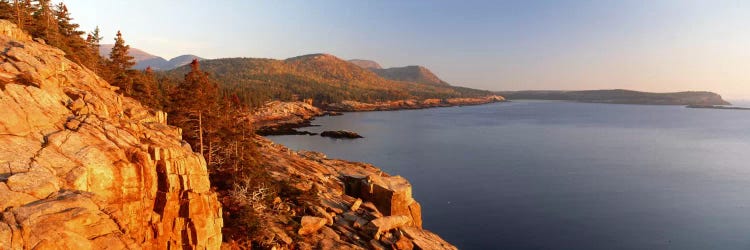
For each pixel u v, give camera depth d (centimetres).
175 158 2497
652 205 6950
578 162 10775
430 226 5872
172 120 4331
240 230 3275
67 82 2781
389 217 4409
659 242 5384
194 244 2514
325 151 12075
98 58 5775
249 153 4809
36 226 1448
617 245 5269
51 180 1695
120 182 2116
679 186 8281
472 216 6306
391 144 13688
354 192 5784
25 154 1794
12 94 2052
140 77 5400
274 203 4094
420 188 7888
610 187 8119
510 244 5266
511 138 15725
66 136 2064
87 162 1964
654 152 12781
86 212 1617
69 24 5484
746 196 7562
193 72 4709
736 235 5631
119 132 2405
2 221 1400
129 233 2138
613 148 13525
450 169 9688
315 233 3847
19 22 4109
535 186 8112
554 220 6141
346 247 3678
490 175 9062
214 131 4475
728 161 11275
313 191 4562
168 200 2395
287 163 6178
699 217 6353
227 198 3634
